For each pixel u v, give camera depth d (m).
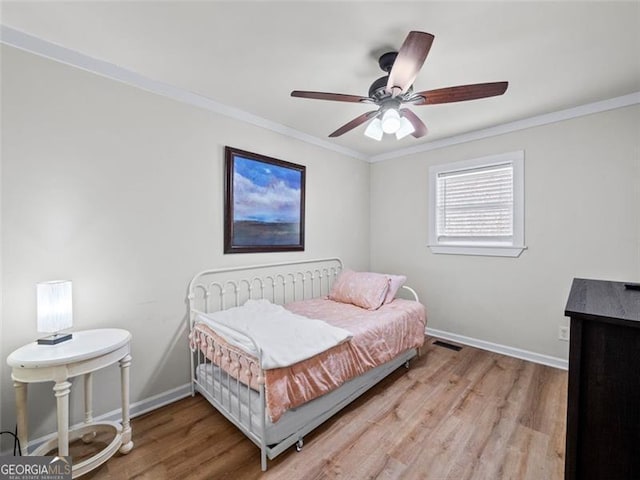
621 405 0.79
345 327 2.15
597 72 1.95
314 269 3.27
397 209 3.75
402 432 1.79
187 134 2.22
